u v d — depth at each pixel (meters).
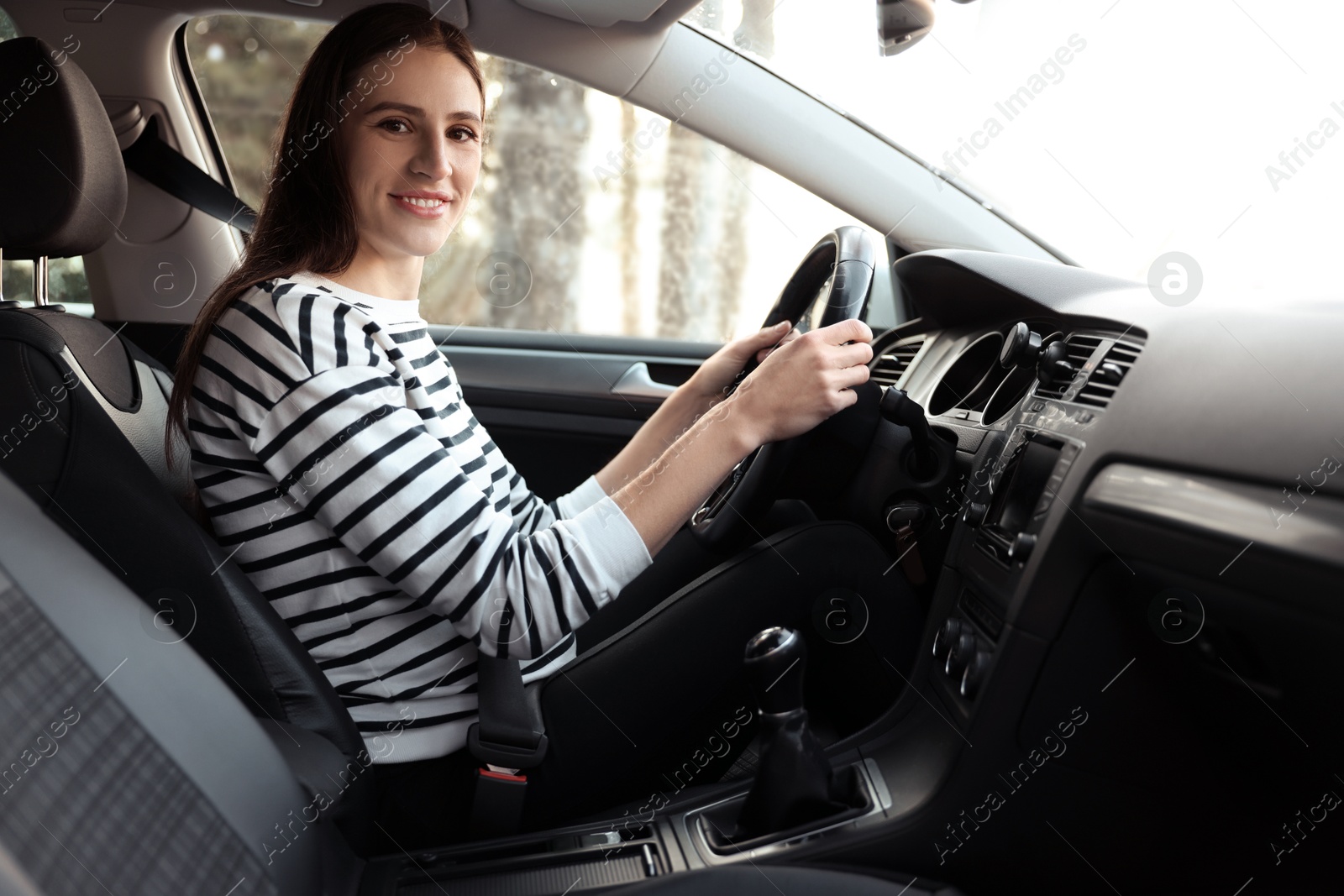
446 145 0.94
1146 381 0.76
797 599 1.01
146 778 0.52
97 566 0.60
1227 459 0.65
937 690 0.89
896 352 1.48
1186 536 0.66
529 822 0.93
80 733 0.49
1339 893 0.80
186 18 1.56
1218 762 0.80
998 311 1.18
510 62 1.57
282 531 0.86
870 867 0.80
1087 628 0.77
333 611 0.88
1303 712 0.70
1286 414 0.63
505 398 1.75
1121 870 0.81
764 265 4.59
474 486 0.85
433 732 0.90
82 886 0.43
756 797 0.83
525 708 0.90
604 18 1.47
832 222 1.64
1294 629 0.63
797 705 0.83
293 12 1.53
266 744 0.68
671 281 4.68
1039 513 0.81
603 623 1.21
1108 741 0.79
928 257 1.21
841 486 1.12
